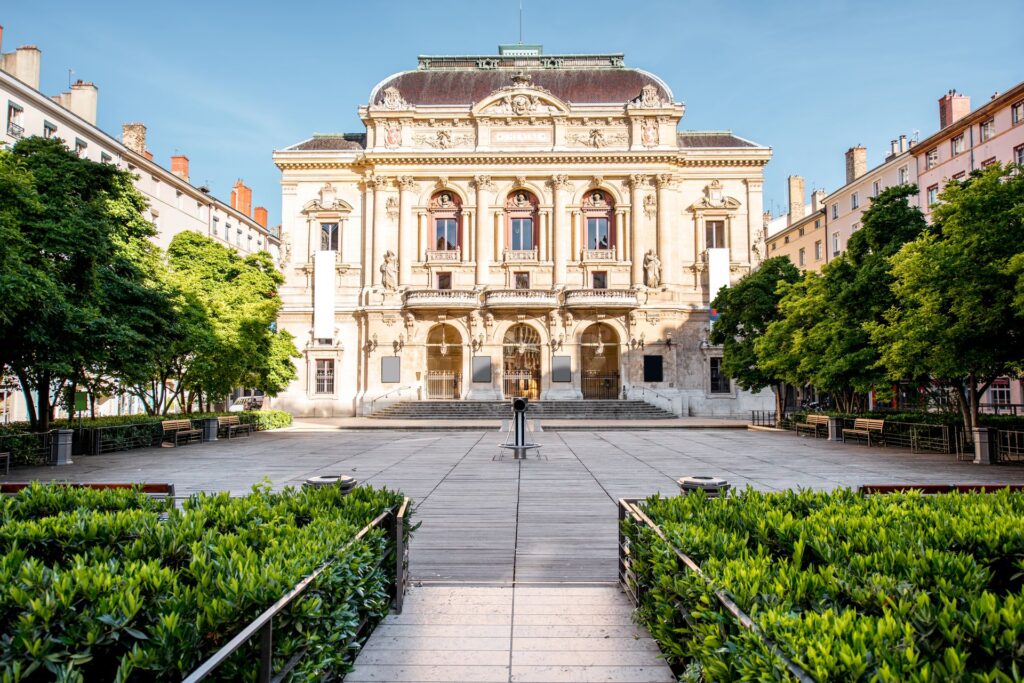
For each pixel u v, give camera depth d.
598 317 53.62
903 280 25.17
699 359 54.81
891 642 3.99
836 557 6.24
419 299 52.81
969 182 23.39
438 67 59.78
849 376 31.58
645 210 55.00
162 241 58.16
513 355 54.75
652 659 6.82
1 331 21.06
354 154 55.97
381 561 7.90
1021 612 4.16
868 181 63.84
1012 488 10.63
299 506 8.36
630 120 55.34
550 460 23.52
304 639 5.29
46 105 44.34
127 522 7.29
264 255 43.38
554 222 54.88
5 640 4.43
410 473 20.23
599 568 10.18
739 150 55.31
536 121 55.53
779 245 83.31
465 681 6.35
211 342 34.88
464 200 55.41
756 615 4.62
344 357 55.44
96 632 4.57
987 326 21.69
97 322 23.30
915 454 25.86
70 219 23.47
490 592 8.95
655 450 27.09
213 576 5.69
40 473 20.95
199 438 33.56
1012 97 46.53
